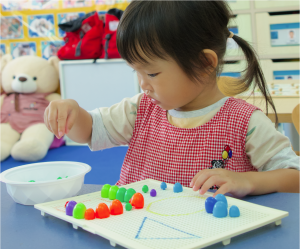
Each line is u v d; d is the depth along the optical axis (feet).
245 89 2.67
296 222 1.42
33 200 1.83
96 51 9.10
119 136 2.70
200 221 1.37
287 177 2.02
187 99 2.06
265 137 2.19
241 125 2.26
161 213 1.49
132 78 8.98
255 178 1.92
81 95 9.30
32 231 1.45
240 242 1.25
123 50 1.96
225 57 2.29
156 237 1.23
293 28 9.16
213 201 1.48
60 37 9.89
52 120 2.09
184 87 2.00
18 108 8.55
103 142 2.66
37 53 10.05
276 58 9.39
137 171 2.61
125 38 1.93
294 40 9.20
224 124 2.31
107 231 1.30
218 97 2.45
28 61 8.84
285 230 1.34
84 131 2.55
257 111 2.30
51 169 2.26
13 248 1.30
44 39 9.98
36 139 7.66
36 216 1.65
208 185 1.75
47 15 9.85
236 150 2.27
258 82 2.51
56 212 1.56
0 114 8.53
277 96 4.57
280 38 9.29
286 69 9.33
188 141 2.39
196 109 2.44
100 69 9.10
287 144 2.19
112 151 8.49
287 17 9.16
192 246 1.14
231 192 1.77
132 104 2.72
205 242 1.18
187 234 1.25
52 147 8.98
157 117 2.62
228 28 2.28
